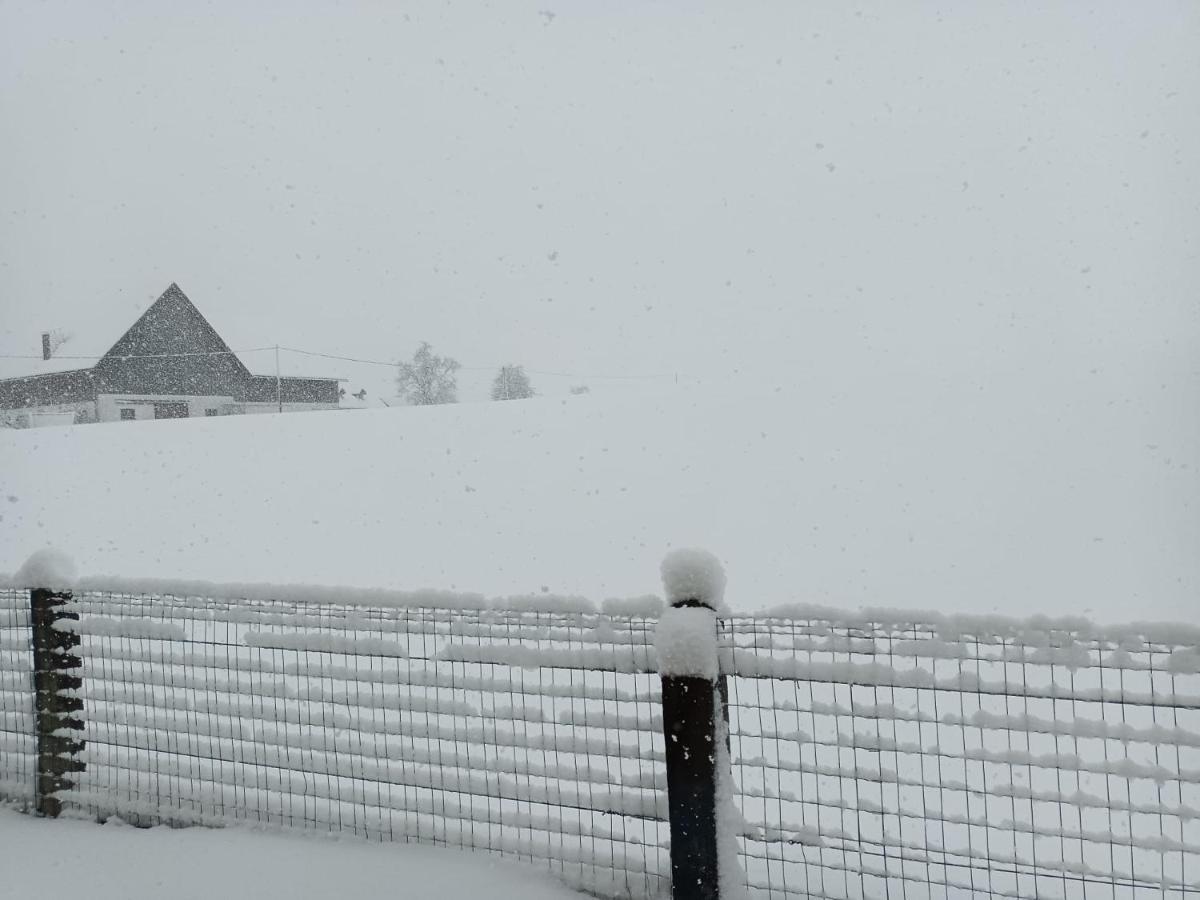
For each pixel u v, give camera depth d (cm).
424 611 308
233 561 1280
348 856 309
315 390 5066
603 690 278
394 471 1981
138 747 364
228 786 351
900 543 1115
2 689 391
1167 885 210
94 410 4303
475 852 303
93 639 418
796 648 252
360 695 319
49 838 351
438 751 306
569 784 398
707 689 256
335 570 1211
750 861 313
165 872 311
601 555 1201
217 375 4678
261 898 287
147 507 1711
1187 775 206
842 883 288
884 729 467
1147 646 212
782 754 448
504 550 1273
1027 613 792
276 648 334
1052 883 297
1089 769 217
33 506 1741
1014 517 1175
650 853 303
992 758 227
